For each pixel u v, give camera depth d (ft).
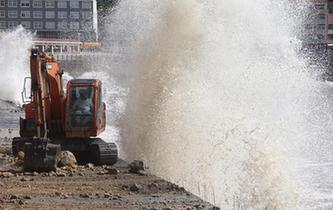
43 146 130.31
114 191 112.98
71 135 143.13
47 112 145.18
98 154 139.95
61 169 133.90
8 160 144.46
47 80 144.87
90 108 143.43
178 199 106.83
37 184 118.21
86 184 118.83
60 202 103.45
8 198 105.81
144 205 101.91
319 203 127.75
